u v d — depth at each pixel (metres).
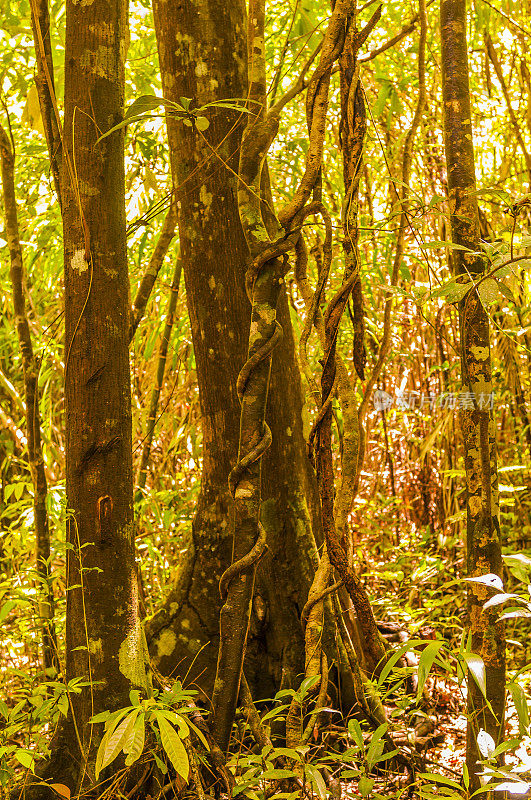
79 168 1.68
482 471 1.51
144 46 3.11
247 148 1.68
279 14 3.30
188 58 2.24
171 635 2.31
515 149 3.50
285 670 2.24
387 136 3.74
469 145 1.64
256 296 1.63
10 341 4.01
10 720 1.66
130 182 2.72
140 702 1.55
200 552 2.36
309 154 1.57
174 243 3.42
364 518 3.88
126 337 1.73
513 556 1.45
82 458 1.68
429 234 3.59
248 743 2.06
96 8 1.67
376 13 1.56
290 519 2.32
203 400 2.36
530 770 1.31
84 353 1.67
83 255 1.68
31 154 2.97
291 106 3.56
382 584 3.77
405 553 3.46
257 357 1.59
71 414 1.69
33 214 3.29
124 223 1.74
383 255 3.41
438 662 1.42
